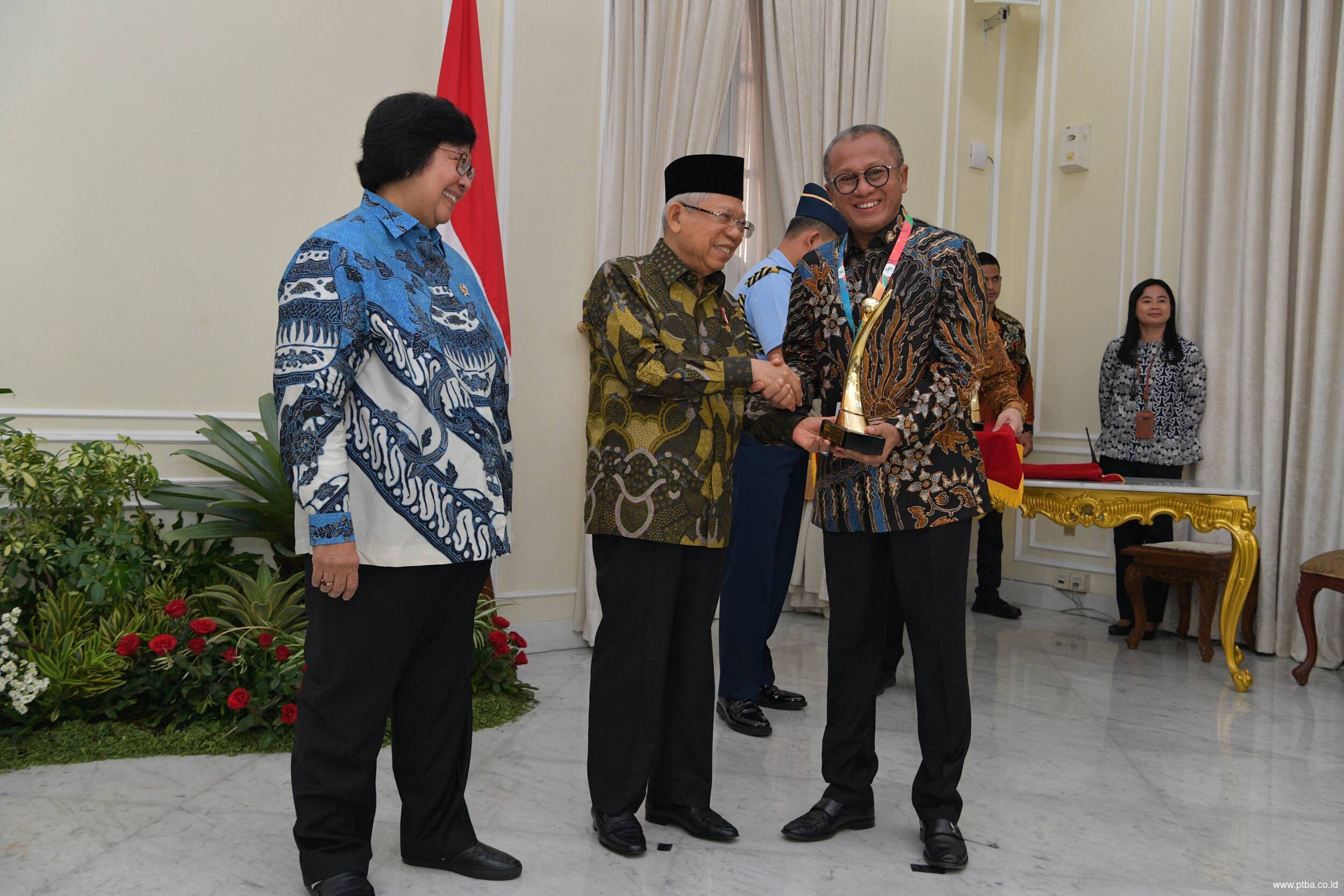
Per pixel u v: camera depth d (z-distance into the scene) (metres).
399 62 3.61
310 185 3.45
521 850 2.05
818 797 2.43
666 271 2.08
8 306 2.97
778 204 4.66
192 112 3.22
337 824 1.74
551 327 3.86
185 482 3.21
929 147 4.92
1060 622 4.78
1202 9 4.33
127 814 2.16
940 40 4.92
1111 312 4.95
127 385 3.15
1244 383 4.18
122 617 2.78
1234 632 3.59
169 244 3.20
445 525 1.71
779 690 3.27
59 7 3.00
